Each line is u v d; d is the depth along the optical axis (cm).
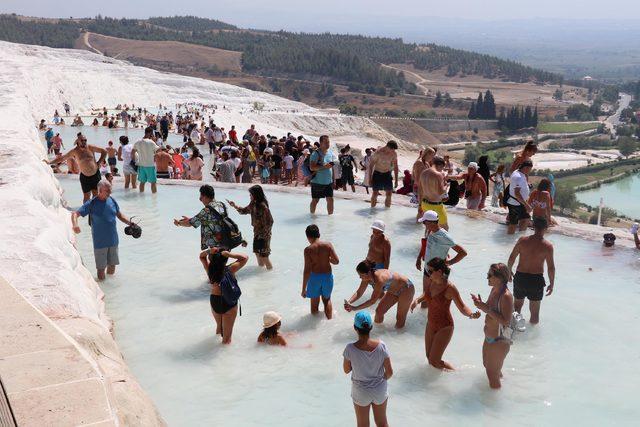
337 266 1266
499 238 1484
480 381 817
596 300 1102
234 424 710
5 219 891
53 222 952
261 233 1218
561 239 1478
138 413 527
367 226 1575
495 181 1927
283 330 964
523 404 764
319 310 1045
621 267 1280
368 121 19388
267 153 2445
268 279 1188
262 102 18438
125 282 1152
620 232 1519
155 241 1407
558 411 748
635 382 821
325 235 1489
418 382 812
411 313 1038
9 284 590
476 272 1242
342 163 2258
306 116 17612
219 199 1855
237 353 886
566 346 925
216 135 3525
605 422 725
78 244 1370
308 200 1875
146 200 1811
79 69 13250
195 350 891
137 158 1944
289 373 834
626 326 995
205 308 1041
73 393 419
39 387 424
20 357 459
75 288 743
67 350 474
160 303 1058
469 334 964
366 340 664
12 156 1273
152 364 847
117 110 6988
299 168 2597
